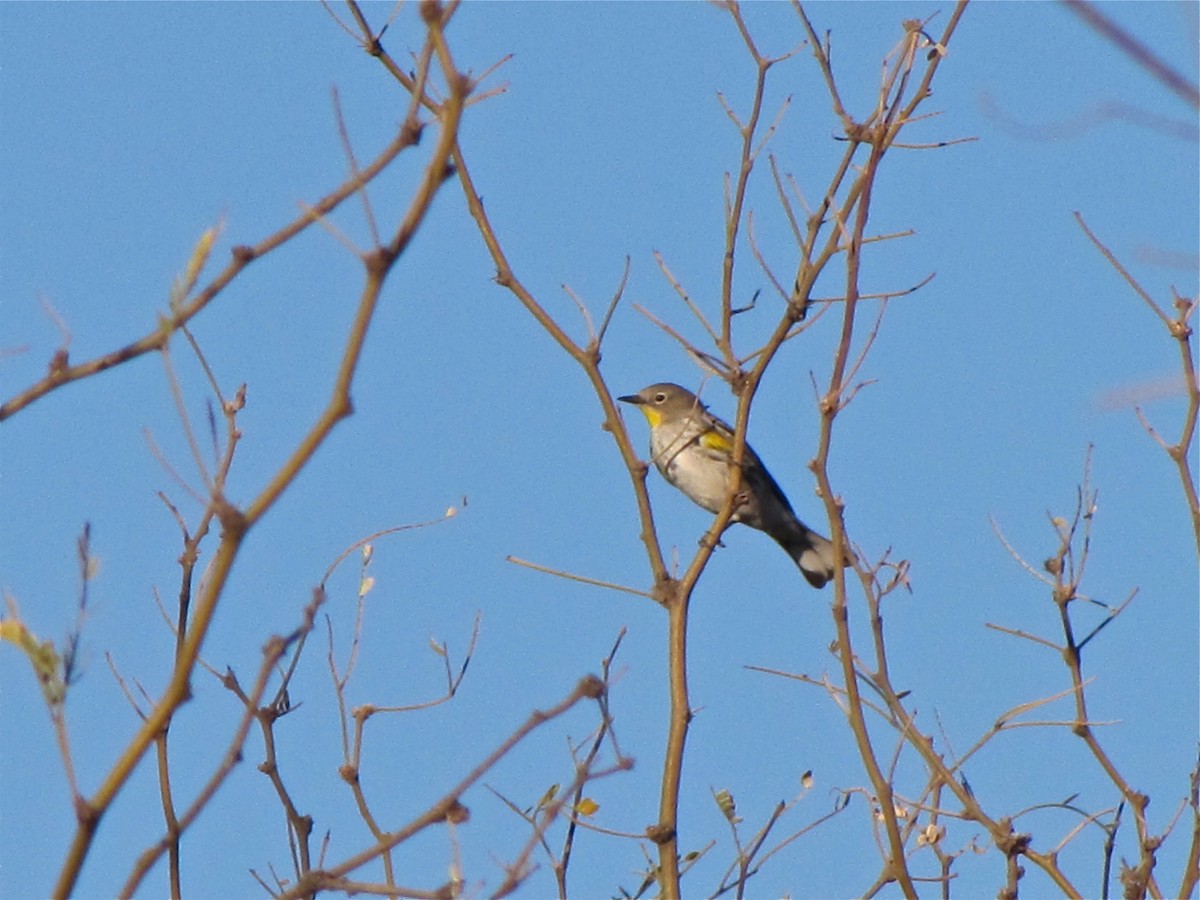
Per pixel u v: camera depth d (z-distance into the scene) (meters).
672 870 9.65
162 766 9.83
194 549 10.49
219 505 5.42
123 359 6.51
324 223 5.80
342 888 6.41
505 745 6.30
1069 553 11.23
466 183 11.84
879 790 9.97
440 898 6.46
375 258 5.55
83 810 5.20
